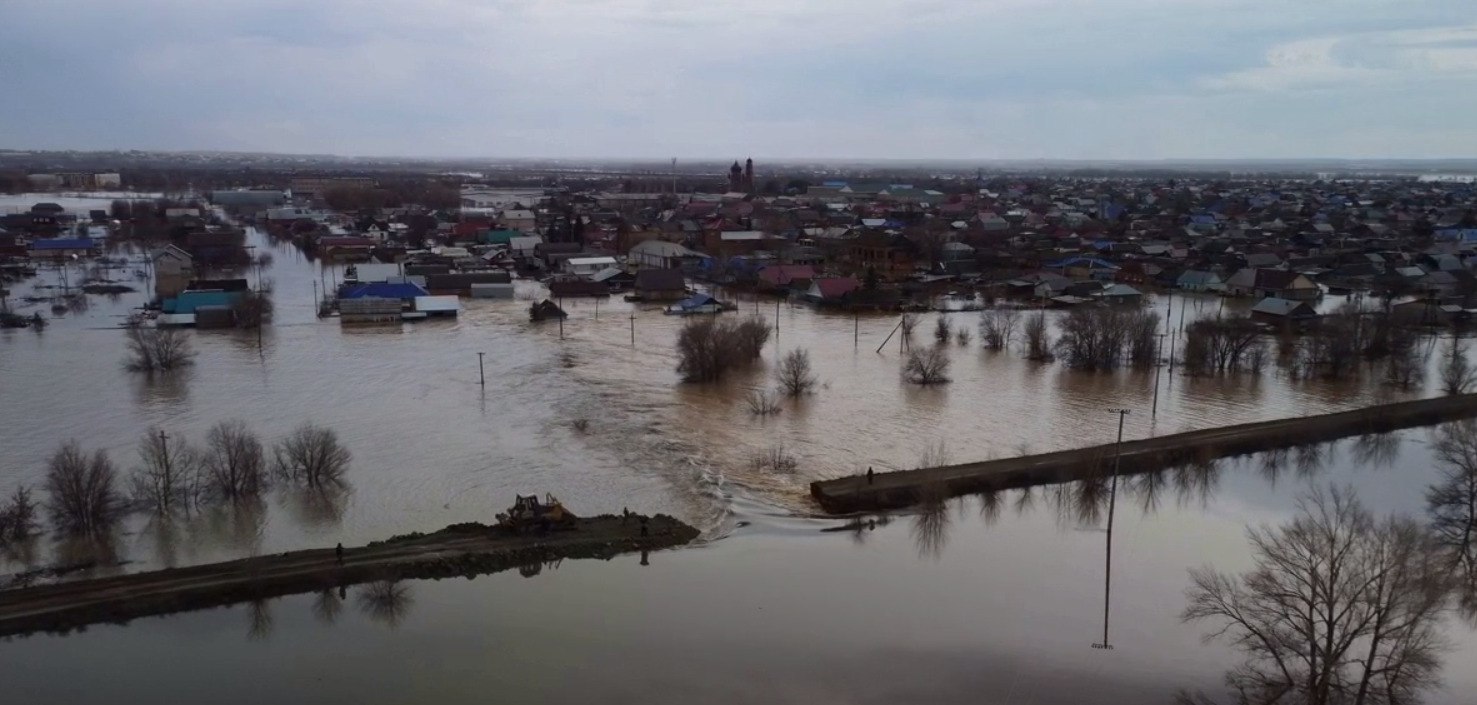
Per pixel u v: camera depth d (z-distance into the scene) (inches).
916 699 1180.5
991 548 1657.2
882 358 3157.0
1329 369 2938.0
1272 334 3464.6
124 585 1408.7
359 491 1835.6
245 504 1753.2
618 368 2967.5
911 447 2169.0
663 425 2316.7
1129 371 2987.2
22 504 1596.9
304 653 1274.6
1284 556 1344.7
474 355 3147.1
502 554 1546.5
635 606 1413.6
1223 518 1811.0
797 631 1346.0
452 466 1993.1
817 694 1188.5
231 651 1277.1
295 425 2267.5
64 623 1325.0
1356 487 1978.3
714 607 1413.6
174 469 1835.6
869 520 1769.2
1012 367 3034.0
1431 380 2859.3
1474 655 1286.9
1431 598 1174.3
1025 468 1961.1
